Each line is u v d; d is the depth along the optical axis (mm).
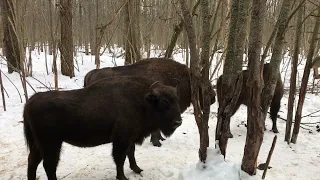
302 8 5426
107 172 4883
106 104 4254
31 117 4023
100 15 17391
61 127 4086
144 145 5980
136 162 5184
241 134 6582
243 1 3562
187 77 6047
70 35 12828
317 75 10461
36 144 4156
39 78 12227
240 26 3631
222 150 3951
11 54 12203
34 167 4273
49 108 4008
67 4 12516
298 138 6219
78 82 12172
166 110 4312
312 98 9484
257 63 3553
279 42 3826
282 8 3773
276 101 6457
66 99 4117
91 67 15508
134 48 10016
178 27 8305
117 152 4355
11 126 6996
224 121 3887
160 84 4465
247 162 3828
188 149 5746
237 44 3691
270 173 4633
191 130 6727
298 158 5273
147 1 13273
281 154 5430
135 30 9906
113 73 5812
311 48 5445
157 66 5922
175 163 5109
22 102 8875
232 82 3787
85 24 22375
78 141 4309
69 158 5383
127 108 4297
